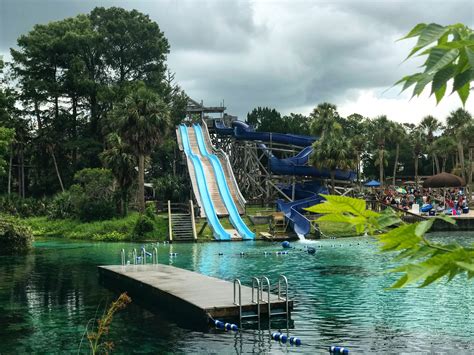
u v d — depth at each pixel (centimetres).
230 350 1577
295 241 5031
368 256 3788
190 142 7981
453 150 10869
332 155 6203
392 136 10619
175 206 7138
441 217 180
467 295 2284
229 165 7056
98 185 6225
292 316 1983
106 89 8588
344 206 191
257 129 11569
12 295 2527
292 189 6938
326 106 8975
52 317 2066
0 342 1712
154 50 9888
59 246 4903
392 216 191
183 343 1669
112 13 9950
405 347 1550
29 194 9112
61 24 9362
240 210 6256
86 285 2809
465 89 145
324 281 2744
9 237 4275
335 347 1536
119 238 5419
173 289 2291
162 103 5953
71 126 9056
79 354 1574
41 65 9100
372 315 1966
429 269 161
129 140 5828
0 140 4853
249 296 2122
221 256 3969
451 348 1530
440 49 148
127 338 1744
